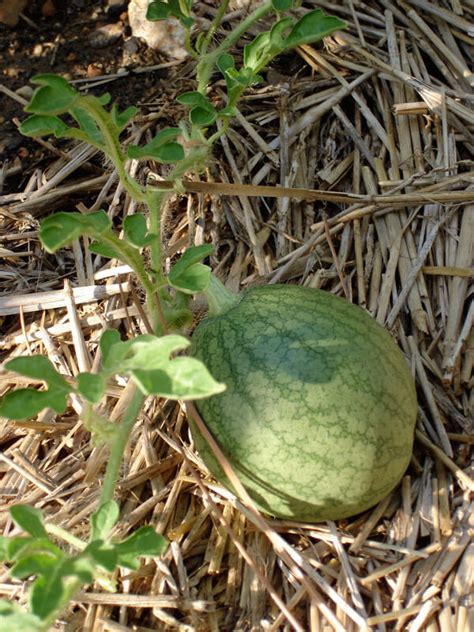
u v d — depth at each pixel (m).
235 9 0.84
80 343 0.69
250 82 0.61
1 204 0.77
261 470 0.54
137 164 0.78
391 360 0.56
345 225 0.75
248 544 0.61
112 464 0.54
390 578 0.59
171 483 0.64
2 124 0.81
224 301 0.58
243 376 0.54
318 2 0.83
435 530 0.60
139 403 0.55
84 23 0.85
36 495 0.64
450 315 0.70
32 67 0.83
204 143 0.64
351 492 0.55
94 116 0.52
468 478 0.61
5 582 0.59
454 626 0.56
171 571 0.60
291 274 0.73
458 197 0.72
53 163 0.79
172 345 0.44
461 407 0.67
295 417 0.53
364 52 0.80
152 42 0.83
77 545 0.52
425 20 0.83
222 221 0.76
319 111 0.79
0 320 0.72
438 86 0.79
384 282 0.72
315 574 0.58
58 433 0.67
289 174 0.77
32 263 0.75
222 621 0.59
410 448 0.57
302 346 0.55
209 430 0.55
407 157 0.77
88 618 0.57
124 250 0.54
